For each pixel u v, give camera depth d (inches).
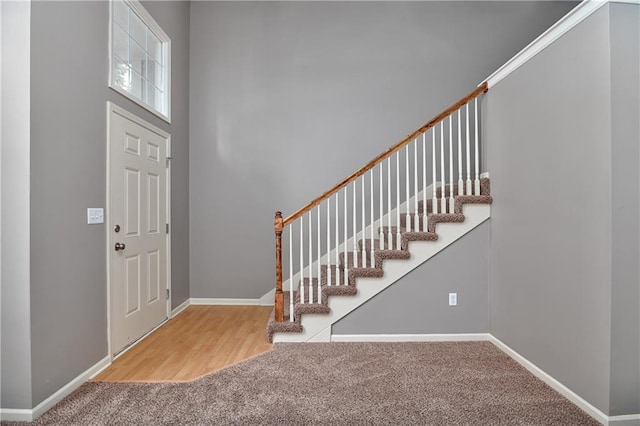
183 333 125.1
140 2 121.0
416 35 166.4
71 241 84.7
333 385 84.8
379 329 114.7
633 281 68.2
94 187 94.2
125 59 117.3
